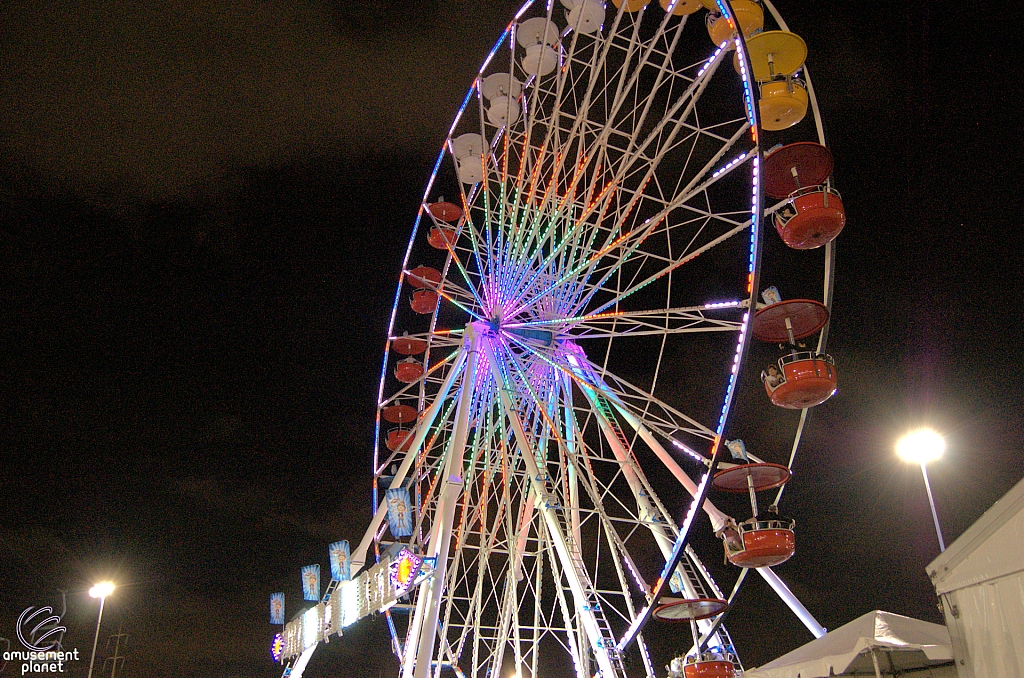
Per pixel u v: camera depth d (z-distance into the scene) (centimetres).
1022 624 523
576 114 1841
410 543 1578
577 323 1752
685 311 1436
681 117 1537
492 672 1806
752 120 1298
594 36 1903
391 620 2031
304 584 2159
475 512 1839
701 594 1544
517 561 1878
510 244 1889
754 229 1266
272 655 2291
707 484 1258
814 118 1459
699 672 1436
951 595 606
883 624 1098
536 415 1862
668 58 1681
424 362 2352
